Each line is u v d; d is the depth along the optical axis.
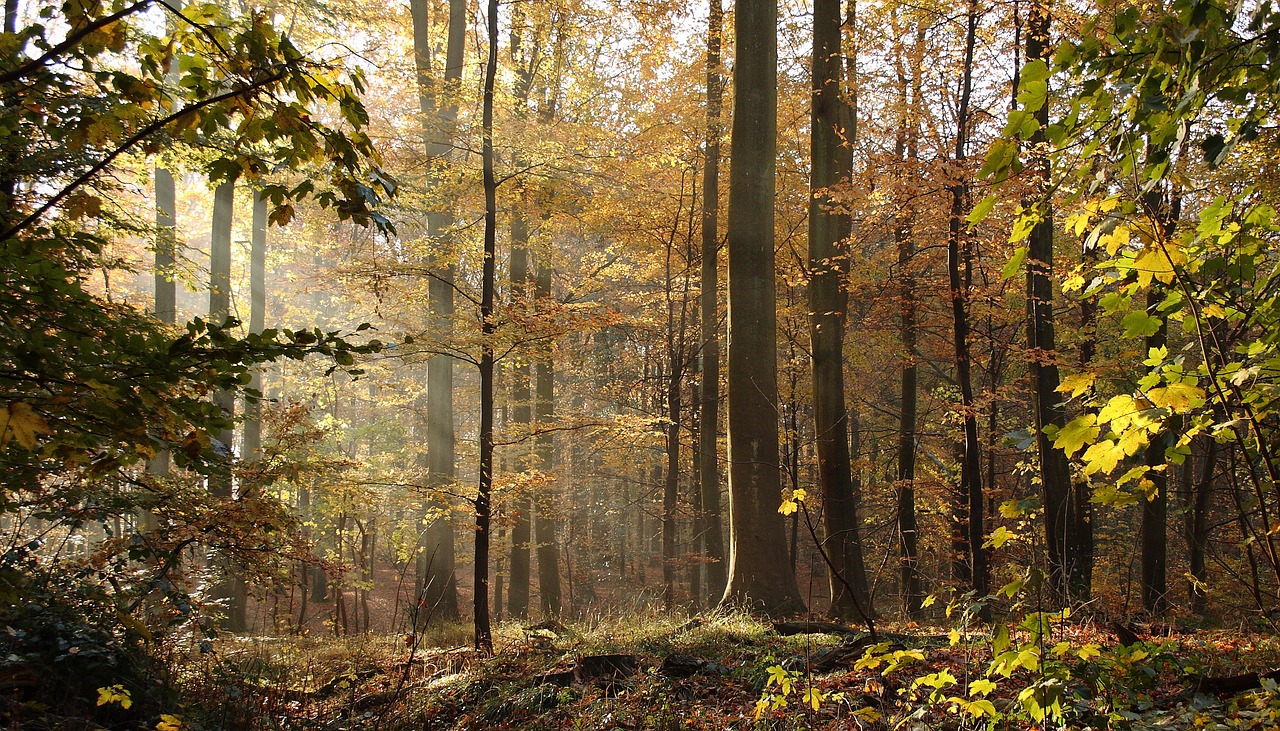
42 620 5.11
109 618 5.76
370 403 24.61
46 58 2.34
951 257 10.70
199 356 2.46
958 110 10.98
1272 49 1.82
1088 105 2.04
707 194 15.56
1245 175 5.93
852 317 17.19
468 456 17.67
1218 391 1.97
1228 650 5.40
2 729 3.70
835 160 13.12
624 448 15.53
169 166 7.42
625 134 15.29
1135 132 1.94
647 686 6.07
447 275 12.24
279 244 22.41
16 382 2.31
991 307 13.90
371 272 9.00
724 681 6.16
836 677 5.39
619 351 23.97
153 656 5.84
